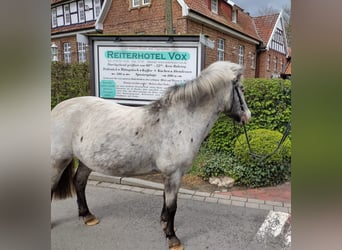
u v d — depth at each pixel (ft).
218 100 7.82
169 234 8.04
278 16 44.50
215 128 14.65
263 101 14.25
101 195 11.89
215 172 13.33
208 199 11.53
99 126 7.82
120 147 7.60
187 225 9.42
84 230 9.04
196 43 13.97
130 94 15.49
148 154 7.64
